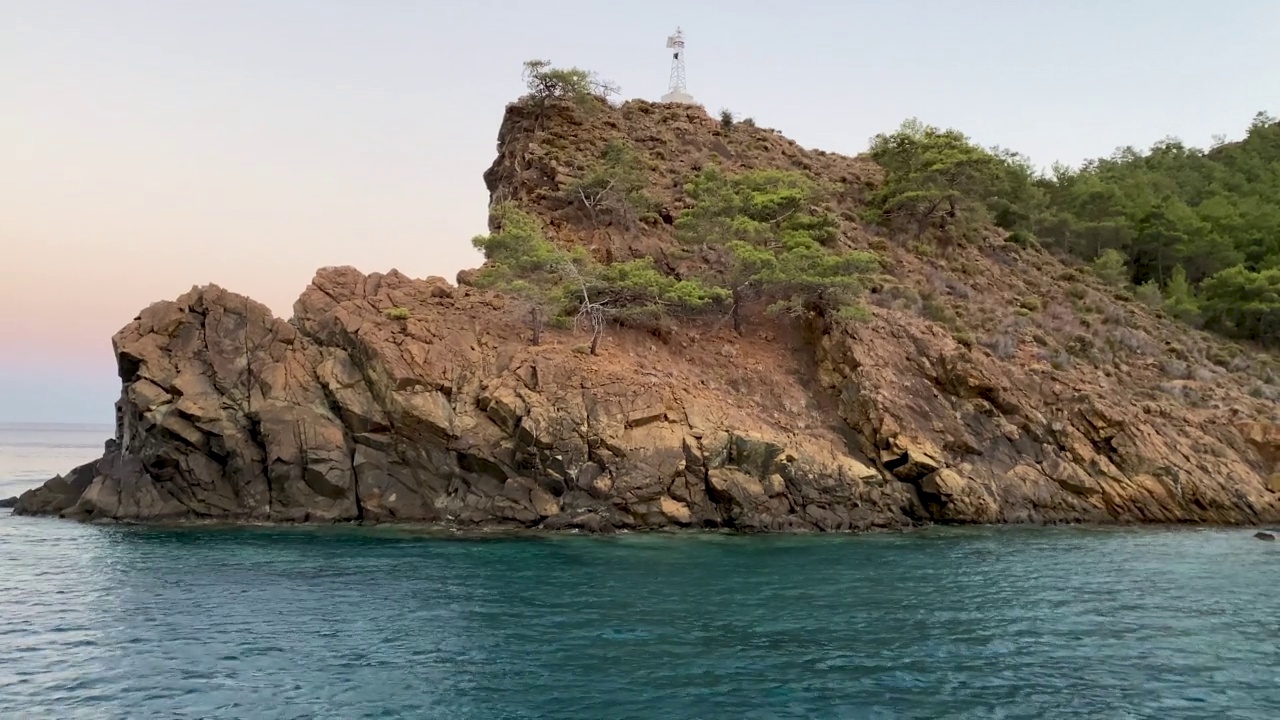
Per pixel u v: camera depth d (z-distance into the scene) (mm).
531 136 59344
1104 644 17891
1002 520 38250
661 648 17062
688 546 30172
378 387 35156
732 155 64375
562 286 42094
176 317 36156
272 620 19031
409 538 30875
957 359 43094
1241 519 40688
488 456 34094
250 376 35531
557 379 36562
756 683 15016
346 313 37750
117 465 36625
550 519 33281
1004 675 15711
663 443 34969
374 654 16469
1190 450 43562
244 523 33875
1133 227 75938
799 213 53719
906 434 38938
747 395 41812
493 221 55406
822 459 36844
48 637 17578
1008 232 72562
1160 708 14094
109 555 26984
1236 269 66875
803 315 46562
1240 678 15688
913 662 16422
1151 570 26719
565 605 20656
